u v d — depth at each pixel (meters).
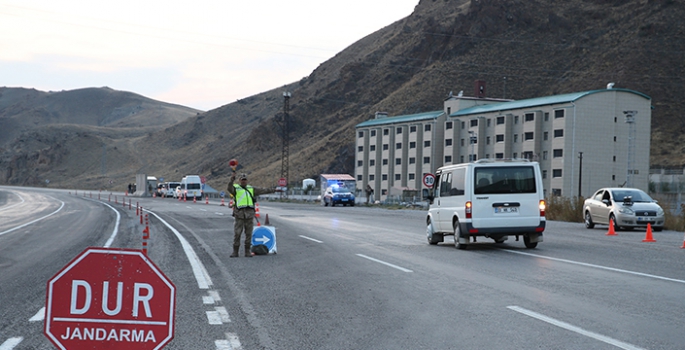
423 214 41.06
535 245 16.81
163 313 4.39
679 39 113.12
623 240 19.31
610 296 9.02
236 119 199.00
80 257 4.29
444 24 158.38
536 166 16.31
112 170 187.62
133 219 31.80
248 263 13.45
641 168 78.06
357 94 156.75
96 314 4.31
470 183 16.06
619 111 77.62
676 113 98.75
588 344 6.27
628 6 128.62
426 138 96.25
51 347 6.21
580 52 123.06
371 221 30.81
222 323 7.42
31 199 76.25
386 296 9.23
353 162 117.62
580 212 31.81
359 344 6.39
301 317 7.76
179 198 83.19
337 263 13.40
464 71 129.75
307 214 38.94
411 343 6.41
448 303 8.61
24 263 13.46
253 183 125.06
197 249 16.52
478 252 15.67
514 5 142.12
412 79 140.00
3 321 7.46
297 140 147.88
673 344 6.25
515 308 8.19
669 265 12.67
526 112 80.38
